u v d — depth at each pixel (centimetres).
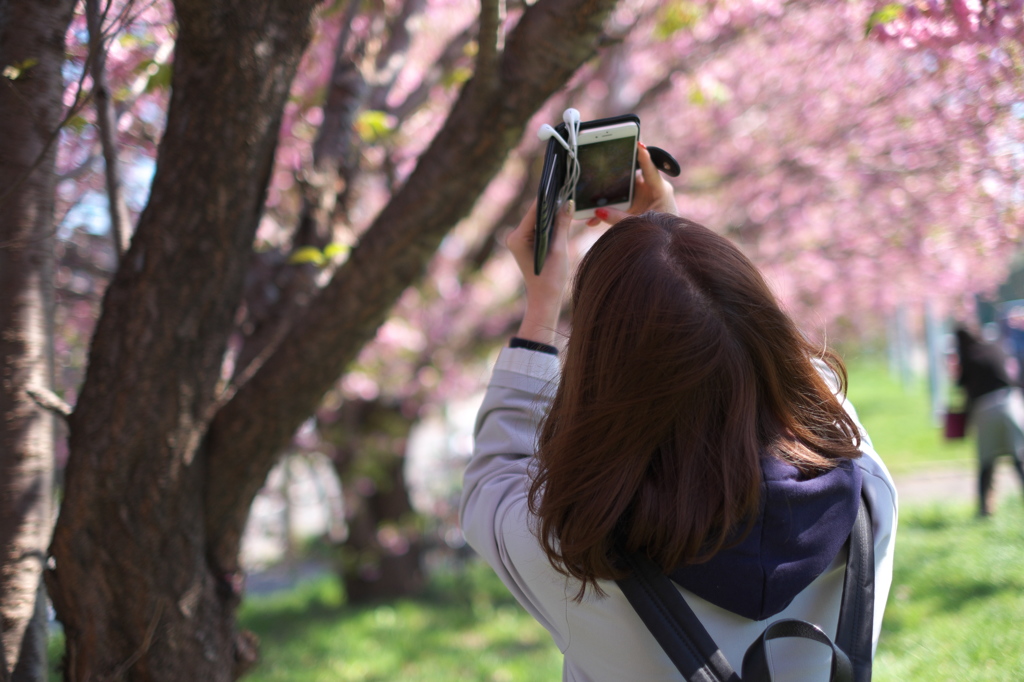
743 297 86
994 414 461
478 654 481
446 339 594
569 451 84
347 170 267
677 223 90
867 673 81
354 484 625
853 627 84
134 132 243
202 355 170
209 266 165
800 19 304
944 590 292
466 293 611
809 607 88
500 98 169
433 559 797
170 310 163
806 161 387
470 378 659
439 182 176
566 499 83
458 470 800
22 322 162
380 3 280
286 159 329
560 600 91
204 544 180
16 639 157
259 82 158
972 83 210
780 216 459
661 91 401
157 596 166
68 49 185
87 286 306
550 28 159
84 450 160
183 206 161
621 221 92
